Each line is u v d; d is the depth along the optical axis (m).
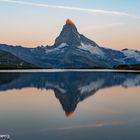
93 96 61.03
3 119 33.81
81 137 25.52
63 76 158.50
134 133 26.80
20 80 113.38
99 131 27.75
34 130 28.19
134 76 158.12
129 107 44.03
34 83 99.69
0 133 26.91
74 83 102.50
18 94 63.78
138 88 80.75
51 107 44.38
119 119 33.88
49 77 143.50
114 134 26.47
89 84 97.88
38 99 55.00
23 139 24.86
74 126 30.25
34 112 39.28
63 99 55.38
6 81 105.69
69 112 39.47
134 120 33.19
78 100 53.78
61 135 26.25
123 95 62.56
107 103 49.03
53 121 33.00
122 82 107.69
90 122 32.34
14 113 38.22
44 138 25.17
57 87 85.06
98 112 39.44
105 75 174.50
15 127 29.53
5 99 54.22
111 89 78.12
